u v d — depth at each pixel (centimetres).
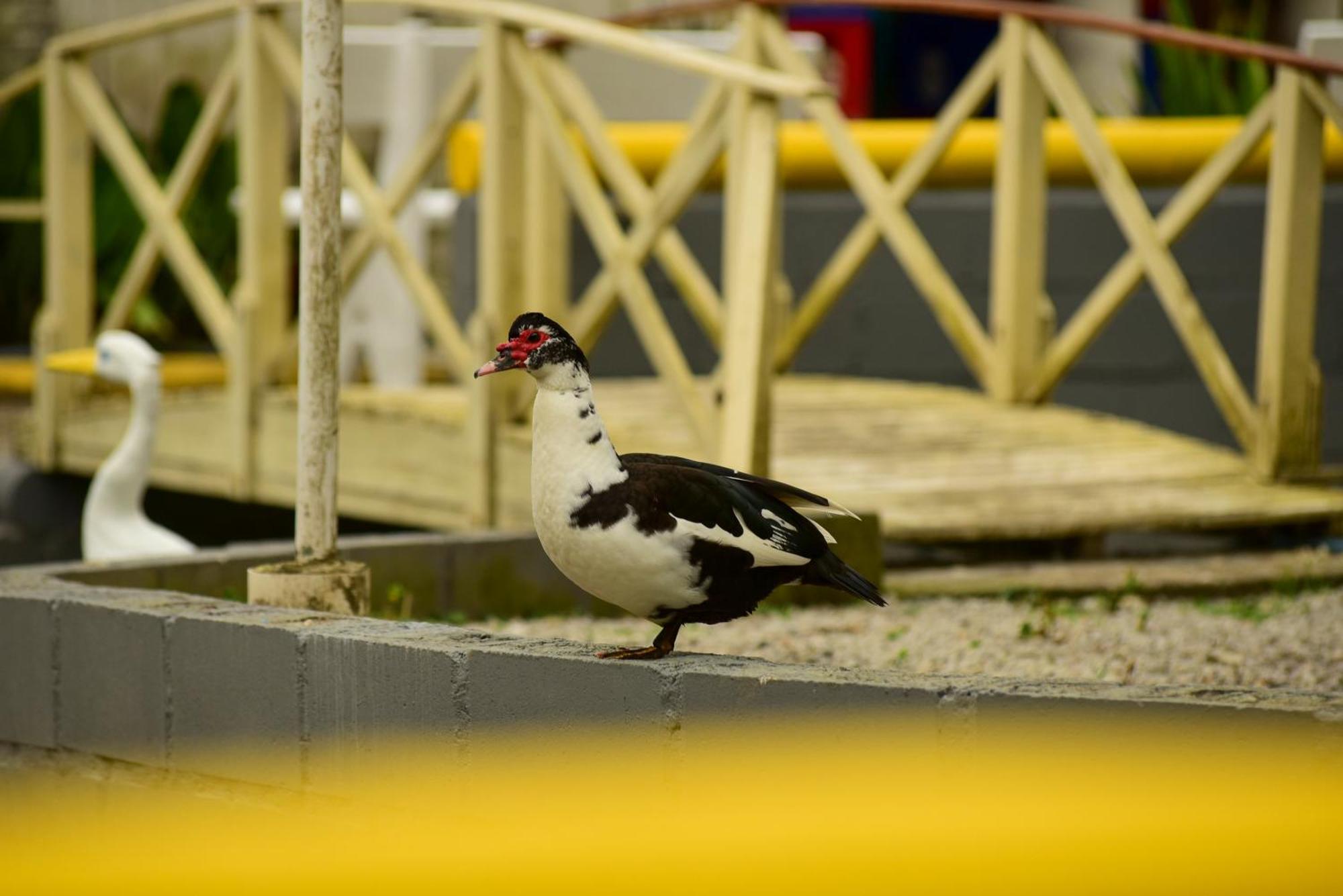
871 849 561
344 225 1792
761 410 1108
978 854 544
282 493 1431
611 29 1232
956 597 1120
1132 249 1658
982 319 1766
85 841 766
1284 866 503
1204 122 1841
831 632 1014
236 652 705
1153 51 2692
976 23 3206
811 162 1783
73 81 1597
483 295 1298
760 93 1127
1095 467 1349
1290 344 1337
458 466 1308
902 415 1527
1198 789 514
